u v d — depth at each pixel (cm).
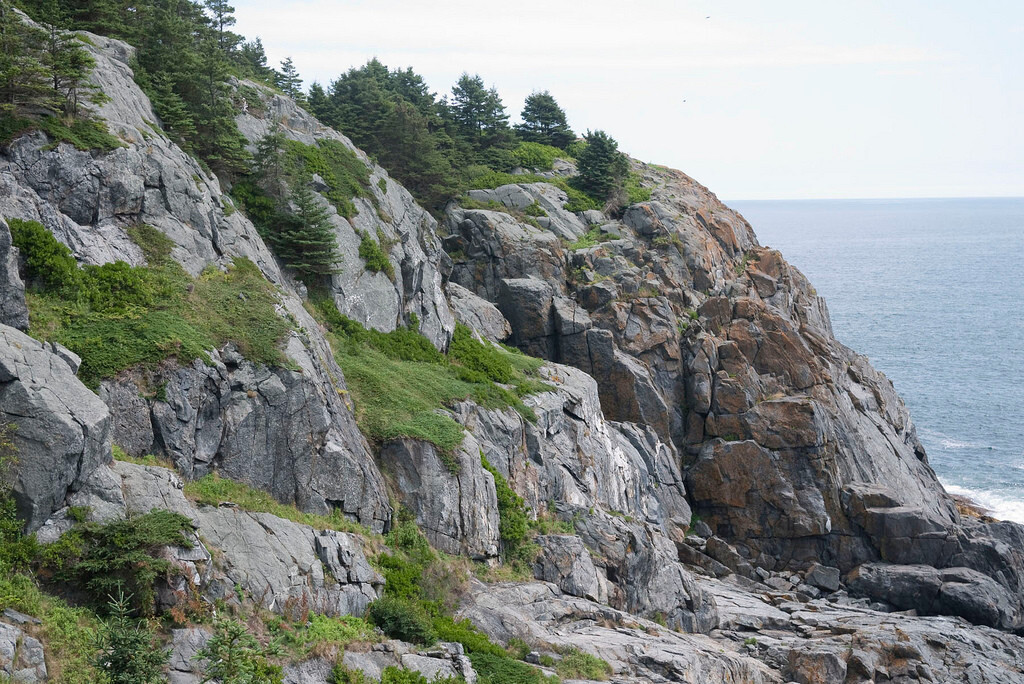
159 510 2917
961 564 6384
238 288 4144
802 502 6588
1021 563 6669
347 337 5056
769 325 7406
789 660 4559
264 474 3550
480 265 7481
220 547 3036
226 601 2898
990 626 5975
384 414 4341
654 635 4269
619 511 5681
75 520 2745
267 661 2769
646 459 6531
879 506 6556
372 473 3938
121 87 4503
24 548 2609
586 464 5622
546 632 3866
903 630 4959
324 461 3697
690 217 8962
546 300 7244
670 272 7975
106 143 3969
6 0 4075
